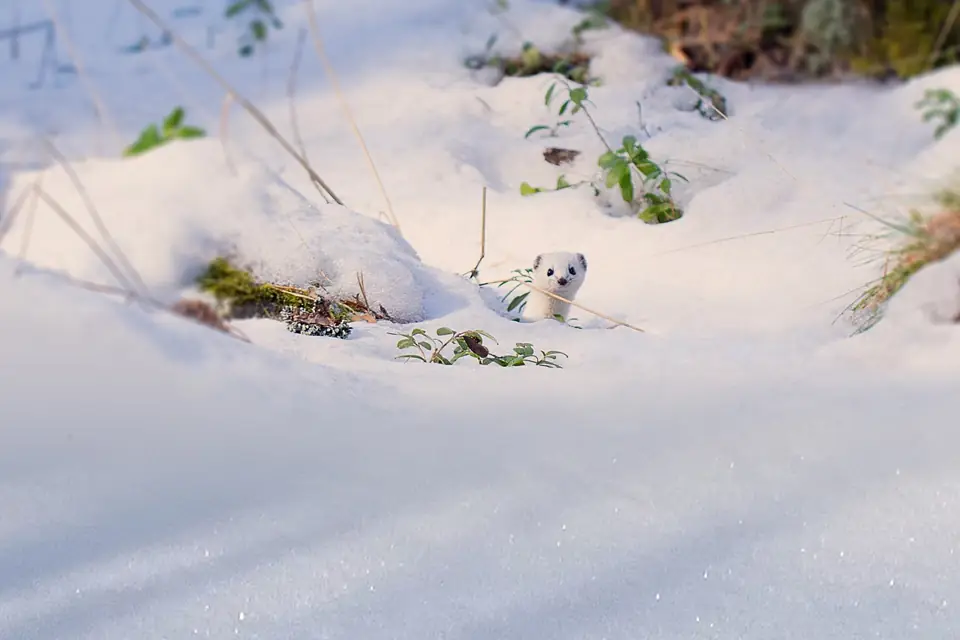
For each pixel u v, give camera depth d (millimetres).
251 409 4254
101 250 4516
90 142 5086
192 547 3547
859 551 3533
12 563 3475
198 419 4172
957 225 4629
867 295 4637
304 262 4574
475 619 3273
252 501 3750
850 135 5059
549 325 4609
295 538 3582
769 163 4965
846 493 3791
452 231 4883
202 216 4559
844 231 4785
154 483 3826
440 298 4637
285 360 4359
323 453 4023
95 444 3996
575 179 5000
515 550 3539
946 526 3619
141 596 3357
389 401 4336
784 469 3936
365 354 4500
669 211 4898
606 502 3758
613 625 3254
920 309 4461
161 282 4512
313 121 5152
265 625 3258
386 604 3330
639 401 4336
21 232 4539
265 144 5094
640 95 5164
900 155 4984
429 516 3680
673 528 3639
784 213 4852
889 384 4348
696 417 4316
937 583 3400
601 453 4055
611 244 4852
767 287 4727
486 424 4312
